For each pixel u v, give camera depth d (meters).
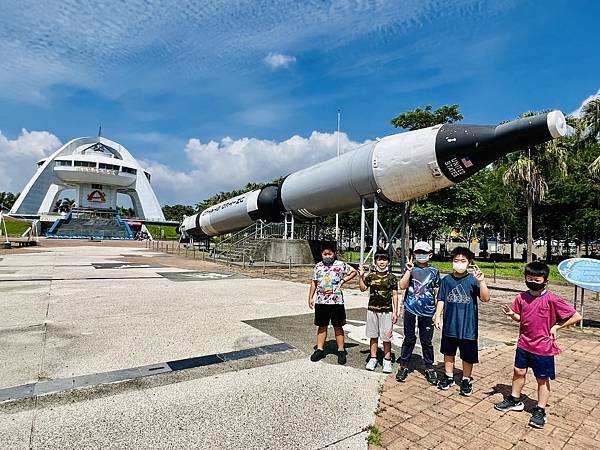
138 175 87.12
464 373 4.37
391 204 14.61
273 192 22.20
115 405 3.82
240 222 26.17
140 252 32.28
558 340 7.01
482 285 4.20
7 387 4.20
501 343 6.62
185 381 4.47
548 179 24.33
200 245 38.78
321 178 16.25
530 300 3.87
